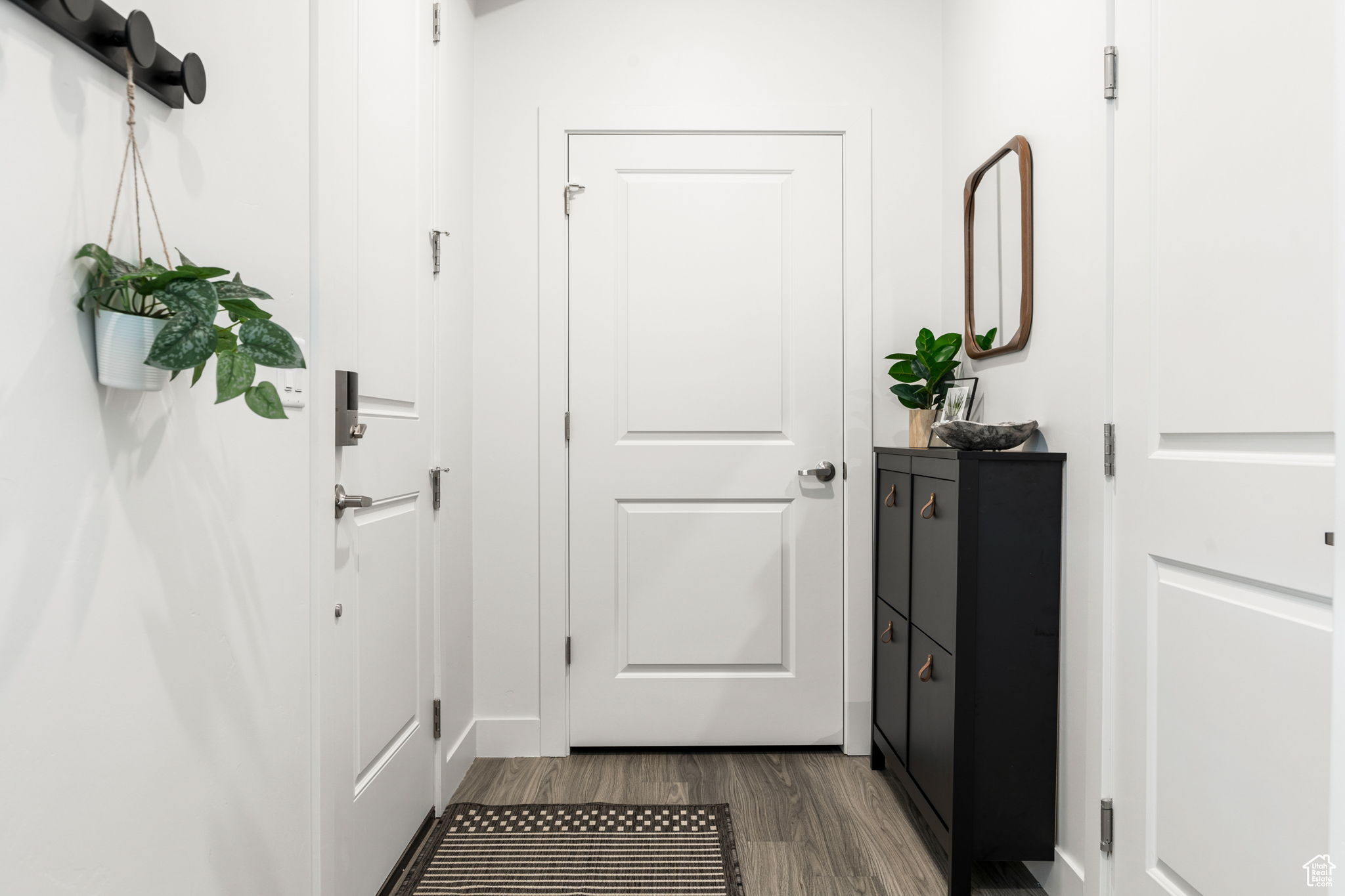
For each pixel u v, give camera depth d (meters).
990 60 2.13
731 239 2.51
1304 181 1.08
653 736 2.52
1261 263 1.16
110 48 0.81
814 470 2.50
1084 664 1.62
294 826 1.27
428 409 2.00
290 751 1.25
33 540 0.72
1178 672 1.35
